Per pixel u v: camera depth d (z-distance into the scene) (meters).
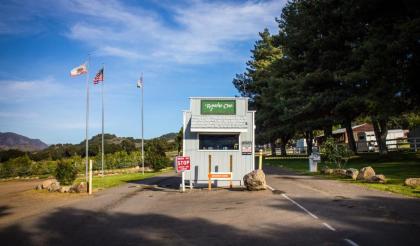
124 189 22.19
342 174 23.94
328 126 43.34
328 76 38.31
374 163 32.75
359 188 17.92
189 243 9.19
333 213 12.15
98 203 16.41
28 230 11.25
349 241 8.76
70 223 12.15
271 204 14.36
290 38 45.50
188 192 19.50
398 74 29.94
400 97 30.59
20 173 56.16
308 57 43.16
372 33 32.97
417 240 8.70
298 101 40.75
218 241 9.26
